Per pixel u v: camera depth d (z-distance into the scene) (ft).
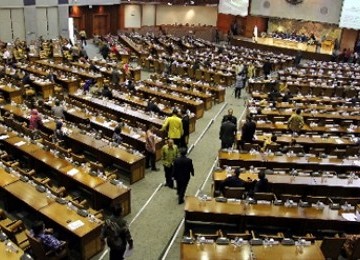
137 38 119.85
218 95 74.23
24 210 39.32
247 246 29.84
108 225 29.19
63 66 84.79
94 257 33.17
